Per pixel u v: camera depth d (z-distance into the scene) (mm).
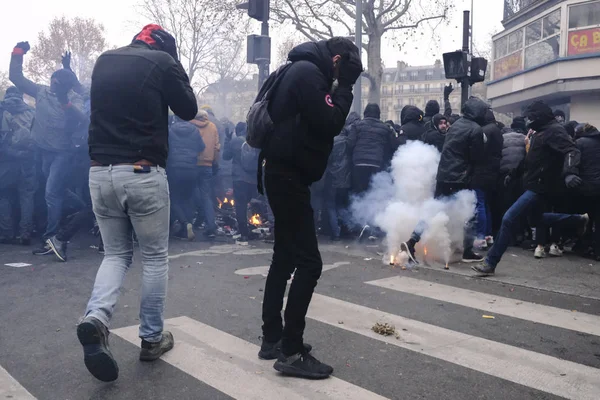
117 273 3254
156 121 3250
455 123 6582
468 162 6547
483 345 3832
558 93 25234
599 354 3707
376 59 28141
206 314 4473
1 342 3814
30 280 5598
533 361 3557
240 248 7848
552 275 6039
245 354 3594
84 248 7473
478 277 5922
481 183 7285
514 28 29062
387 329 4035
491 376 3309
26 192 7730
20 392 3033
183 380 3180
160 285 3412
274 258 3508
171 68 3295
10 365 3414
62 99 7004
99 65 3270
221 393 3016
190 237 8523
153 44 3480
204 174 8750
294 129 3092
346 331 4090
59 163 7266
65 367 3381
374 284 5555
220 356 3551
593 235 7027
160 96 3256
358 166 8195
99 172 3195
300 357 3236
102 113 3199
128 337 3875
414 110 8406
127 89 3168
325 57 3117
